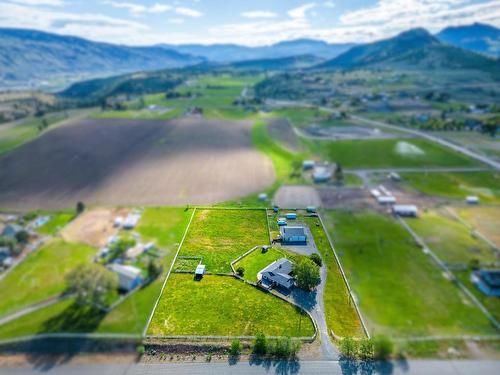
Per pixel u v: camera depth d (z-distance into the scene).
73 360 46.16
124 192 102.31
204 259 68.62
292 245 73.31
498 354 46.75
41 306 55.72
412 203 92.38
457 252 70.38
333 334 49.97
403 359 45.88
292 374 44.09
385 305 55.88
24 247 72.94
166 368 45.22
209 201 95.06
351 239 75.25
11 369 44.84
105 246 73.31
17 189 106.06
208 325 51.88
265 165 123.94
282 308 55.41
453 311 54.66
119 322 52.34
